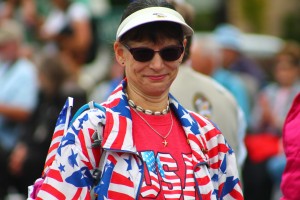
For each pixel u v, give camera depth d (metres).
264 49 33.31
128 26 9.53
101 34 29.14
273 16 46.81
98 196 9.38
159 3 9.73
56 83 19.92
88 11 28.89
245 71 26.45
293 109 11.05
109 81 24.00
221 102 12.85
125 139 9.48
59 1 27.23
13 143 21.72
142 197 9.34
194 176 9.62
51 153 9.86
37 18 28.86
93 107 9.70
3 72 22.97
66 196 9.38
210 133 10.11
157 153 9.59
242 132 13.50
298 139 10.78
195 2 38.00
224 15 34.88
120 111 9.65
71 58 24.53
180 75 12.62
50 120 19.72
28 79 22.89
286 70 25.03
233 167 10.20
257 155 21.64
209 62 17.20
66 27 25.91
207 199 9.66
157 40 9.55
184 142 9.86
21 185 20.62
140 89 9.75
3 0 31.38
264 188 21.64
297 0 47.00
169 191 9.44
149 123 9.76
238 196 10.18
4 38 22.88
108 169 9.38
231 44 26.03
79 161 9.42
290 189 10.79
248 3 45.88
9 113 22.62
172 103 10.02
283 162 21.34
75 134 9.49
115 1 31.58
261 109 23.88
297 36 44.16
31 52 25.50
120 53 9.88
